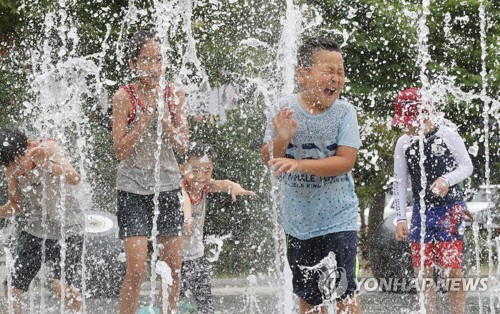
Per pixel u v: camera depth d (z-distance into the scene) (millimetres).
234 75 9875
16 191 5516
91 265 7250
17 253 5535
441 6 9656
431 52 9805
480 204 9320
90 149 8984
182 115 5094
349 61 9594
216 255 9109
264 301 7324
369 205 10180
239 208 9789
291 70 6250
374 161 9750
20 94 9633
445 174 5352
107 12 9766
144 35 5000
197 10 9805
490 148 9984
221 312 6711
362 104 9727
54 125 7957
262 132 9969
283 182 4746
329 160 4484
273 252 9602
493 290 6664
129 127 4969
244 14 9836
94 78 8898
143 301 6652
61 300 5555
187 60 9242
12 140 5406
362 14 9547
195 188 5668
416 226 5492
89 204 8016
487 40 9727
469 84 9656
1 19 9711
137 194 4953
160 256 5090
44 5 9688
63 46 9422
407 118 5469
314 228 4648
